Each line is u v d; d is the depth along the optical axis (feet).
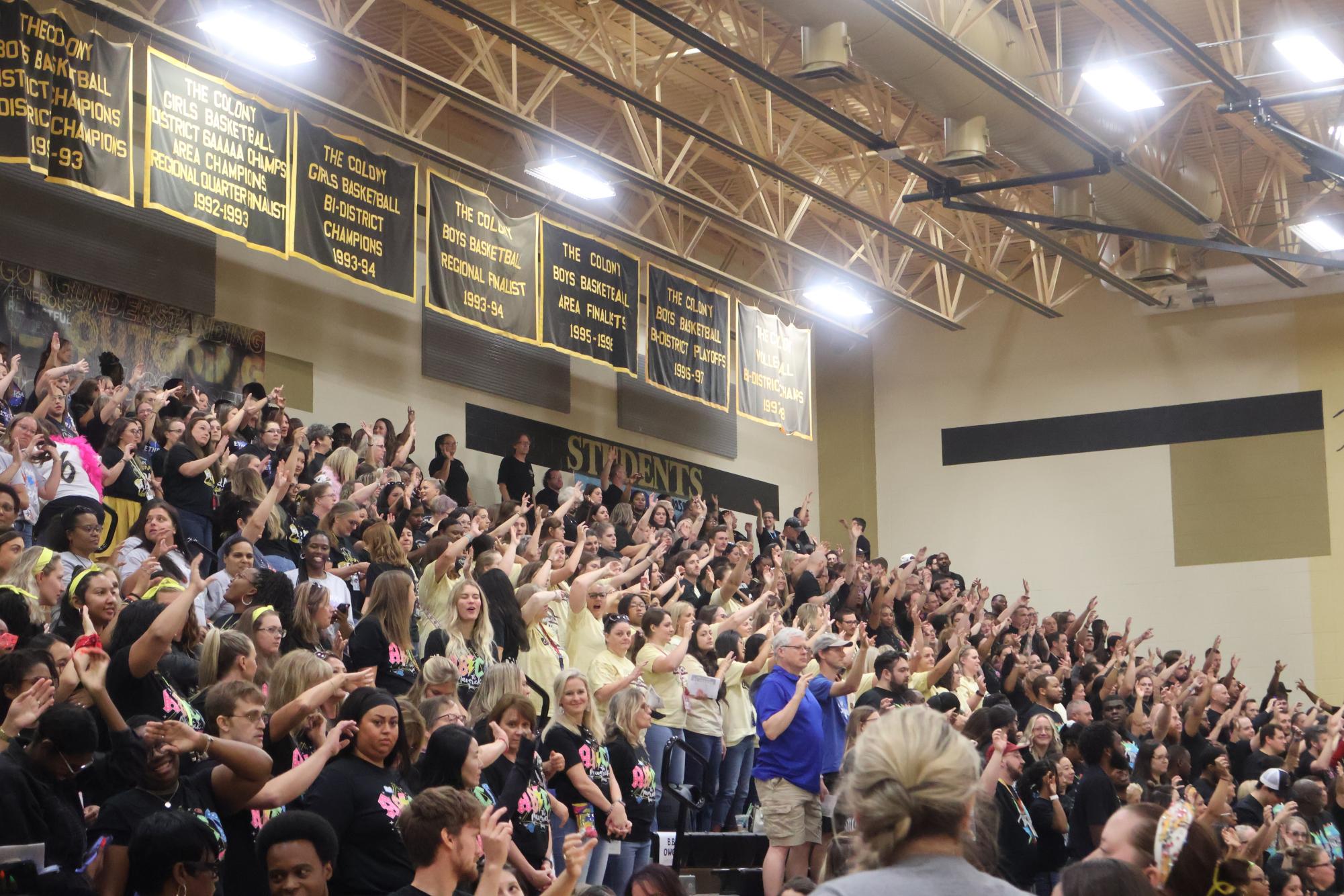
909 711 9.83
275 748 20.29
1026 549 80.79
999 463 82.17
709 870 33.09
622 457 70.79
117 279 48.37
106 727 20.51
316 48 54.49
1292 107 60.44
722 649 39.11
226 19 42.70
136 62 49.06
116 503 36.14
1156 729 43.98
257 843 17.29
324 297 56.80
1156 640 77.05
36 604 23.94
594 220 60.34
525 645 32.48
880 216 63.52
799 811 31.01
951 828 9.46
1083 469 80.02
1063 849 31.35
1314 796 36.11
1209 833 12.90
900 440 84.69
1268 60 56.95
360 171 49.34
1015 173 64.90
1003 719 30.96
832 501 85.35
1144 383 79.10
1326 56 46.44
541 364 66.69
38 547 25.64
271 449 41.88
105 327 47.80
